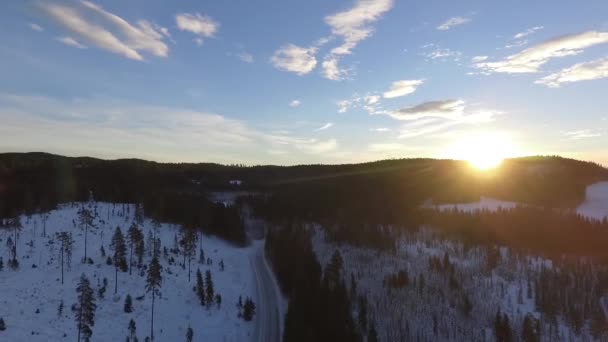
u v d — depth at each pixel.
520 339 119.25
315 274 126.56
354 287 131.62
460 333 121.50
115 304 102.00
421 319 125.50
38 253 121.19
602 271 169.12
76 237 136.25
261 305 121.69
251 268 153.75
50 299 98.00
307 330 90.75
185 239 139.50
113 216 165.00
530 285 151.38
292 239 164.75
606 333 124.25
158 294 109.62
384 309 127.69
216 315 110.31
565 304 138.12
